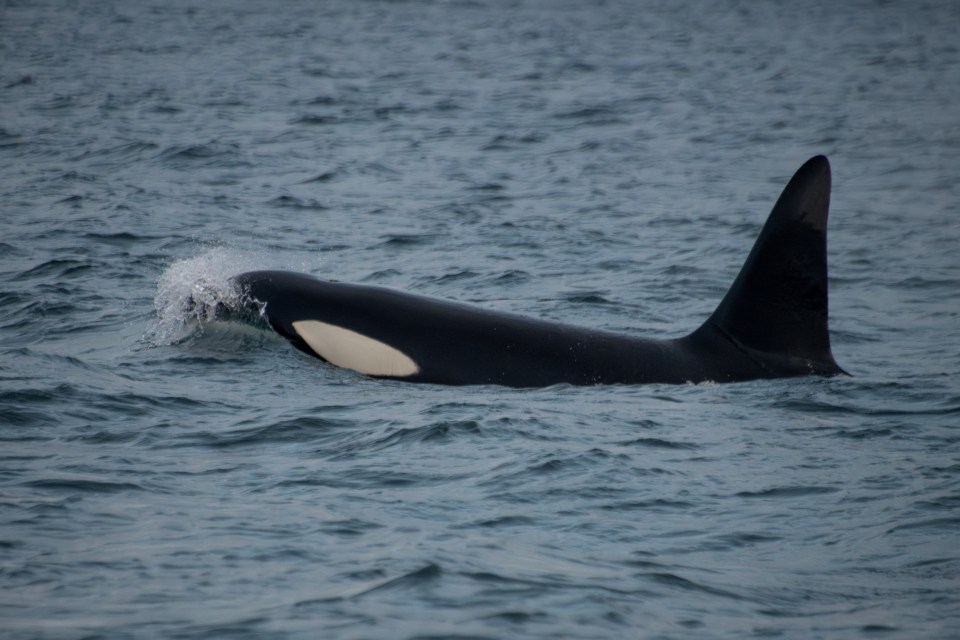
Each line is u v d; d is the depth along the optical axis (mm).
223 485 39656
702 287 75438
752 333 53062
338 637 27859
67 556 32844
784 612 30547
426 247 86625
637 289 74688
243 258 81312
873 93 198875
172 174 115250
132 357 55938
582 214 100688
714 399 50250
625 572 32781
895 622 30000
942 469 42031
